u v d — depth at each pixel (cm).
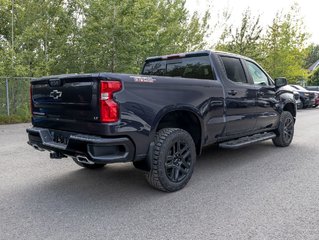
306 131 942
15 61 1226
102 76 337
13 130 967
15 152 644
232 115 513
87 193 410
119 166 544
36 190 421
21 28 1386
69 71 1520
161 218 332
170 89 399
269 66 2388
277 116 657
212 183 446
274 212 343
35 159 586
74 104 369
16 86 1232
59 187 433
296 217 330
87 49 1464
